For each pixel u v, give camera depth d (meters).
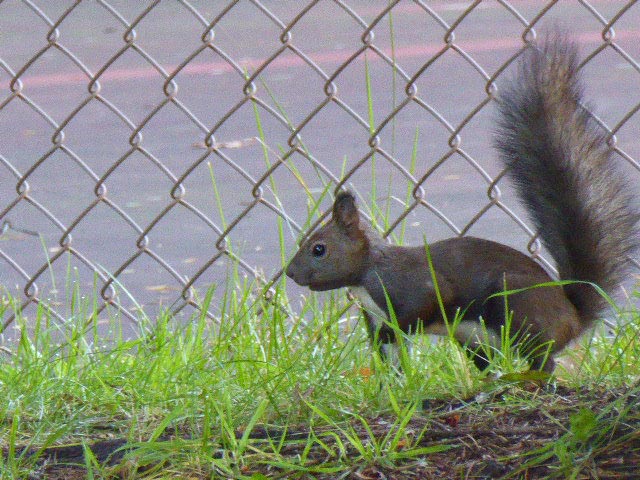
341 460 4.89
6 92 22.47
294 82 21.56
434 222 12.23
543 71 6.79
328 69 22.62
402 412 5.20
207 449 5.03
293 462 4.93
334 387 5.94
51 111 20.33
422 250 6.64
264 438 5.25
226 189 14.29
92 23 30.50
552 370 6.25
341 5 7.44
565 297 6.42
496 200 7.41
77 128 18.72
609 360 6.30
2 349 7.67
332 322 6.94
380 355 6.65
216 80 22.34
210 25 7.63
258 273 8.47
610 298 6.35
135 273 11.11
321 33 27.23
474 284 6.45
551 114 6.77
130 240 12.34
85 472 5.07
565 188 6.68
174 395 5.96
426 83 20.69
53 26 7.96
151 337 7.15
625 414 4.84
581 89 6.81
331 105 19.28
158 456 4.98
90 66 24.83
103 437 5.54
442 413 5.30
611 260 6.58
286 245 11.78
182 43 26.80
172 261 11.47
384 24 27.98
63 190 14.72
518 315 6.25
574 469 4.52
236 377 6.27
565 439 4.75
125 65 24.72
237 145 16.69
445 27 7.37
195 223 12.91
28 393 6.24
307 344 6.56
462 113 17.94
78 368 6.75
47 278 11.01
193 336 7.09
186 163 15.87
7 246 12.26
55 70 24.53
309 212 8.00
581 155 6.76
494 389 5.56
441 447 4.82
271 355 6.60
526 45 7.06
